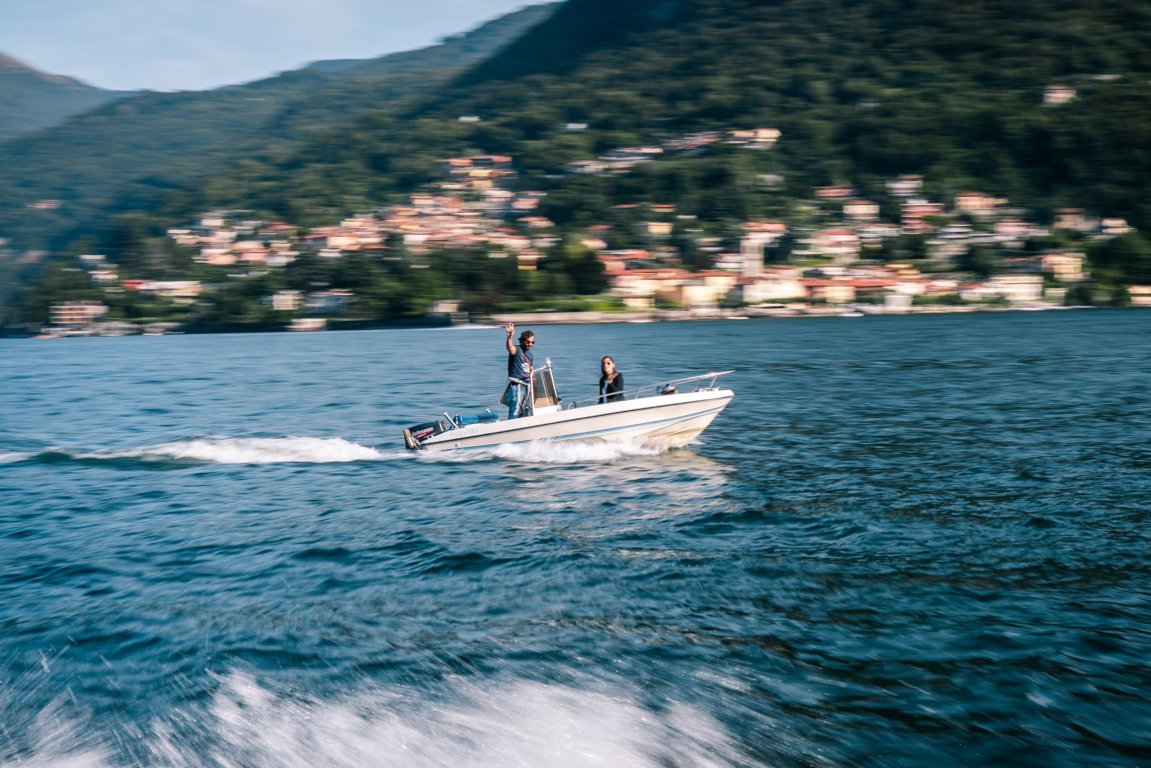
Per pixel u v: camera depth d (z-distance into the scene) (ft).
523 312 555.69
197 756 21.04
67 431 82.43
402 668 25.14
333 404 100.48
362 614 29.48
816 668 24.63
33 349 378.73
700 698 23.09
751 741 21.04
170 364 216.13
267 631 28.14
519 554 35.63
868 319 476.95
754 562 33.88
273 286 638.94
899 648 25.77
